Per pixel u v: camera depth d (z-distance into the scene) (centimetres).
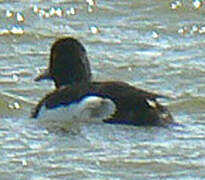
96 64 1997
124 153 1598
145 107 1656
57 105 1705
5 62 2008
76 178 1532
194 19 2230
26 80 1923
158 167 1559
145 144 1620
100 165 1566
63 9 2272
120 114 1659
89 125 1673
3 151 1619
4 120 1739
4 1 2322
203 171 1545
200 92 1867
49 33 2152
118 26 2188
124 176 1535
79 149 1617
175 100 1827
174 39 2127
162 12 2261
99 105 1667
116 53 2050
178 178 1526
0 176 1540
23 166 1570
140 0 2308
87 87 1698
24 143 1647
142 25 2195
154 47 2083
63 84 1797
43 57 2036
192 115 1758
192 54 2047
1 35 2136
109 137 1642
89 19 2223
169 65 1991
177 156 1588
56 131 1680
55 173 1547
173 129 1666
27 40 2120
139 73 1959
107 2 2305
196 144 1625
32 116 1738
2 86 1892
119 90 1673
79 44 1802
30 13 2250
